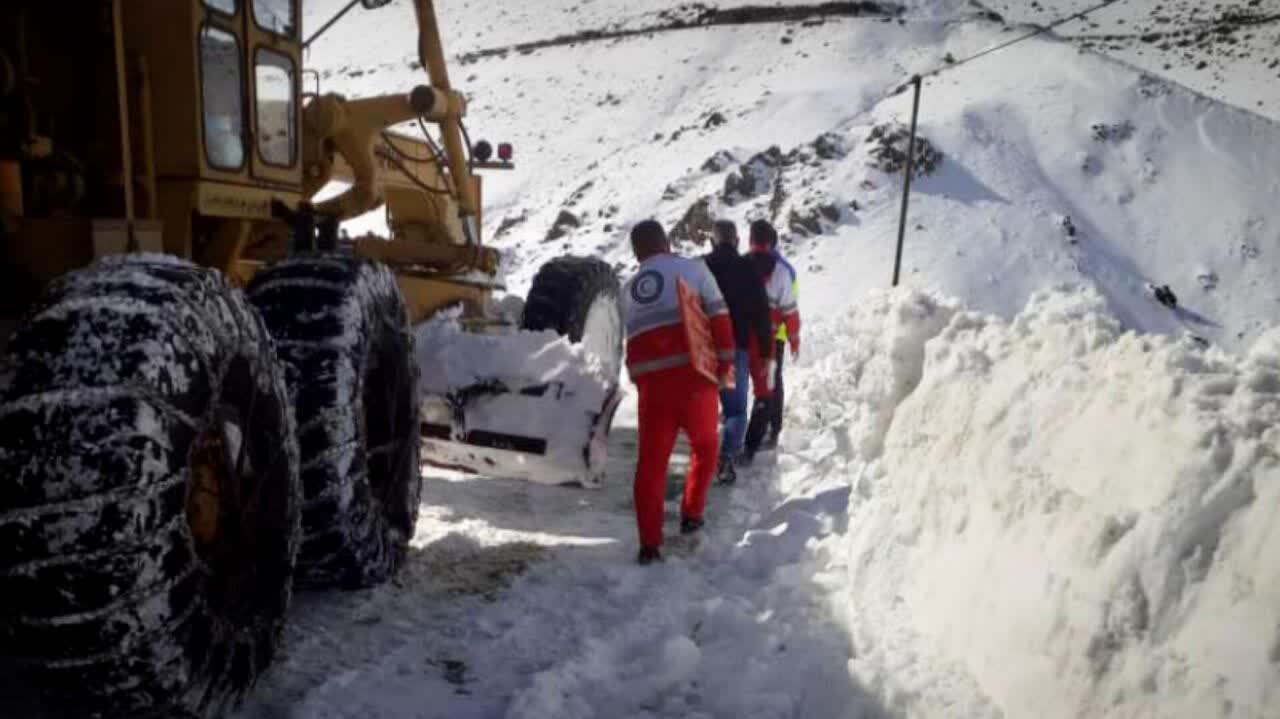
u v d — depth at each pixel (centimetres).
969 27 7081
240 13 441
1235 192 4206
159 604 240
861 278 3178
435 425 505
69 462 227
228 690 278
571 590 434
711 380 489
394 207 766
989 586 296
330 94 630
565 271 713
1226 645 208
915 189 3791
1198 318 3597
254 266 501
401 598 412
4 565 229
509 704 323
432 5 646
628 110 6650
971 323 418
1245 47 7762
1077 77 5172
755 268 667
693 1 8581
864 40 7038
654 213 3953
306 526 355
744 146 4866
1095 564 249
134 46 402
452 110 656
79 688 244
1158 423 256
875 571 383
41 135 375
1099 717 231
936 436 379
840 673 323
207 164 417
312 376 347
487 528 526
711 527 537
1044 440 305
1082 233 3800
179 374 248
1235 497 223
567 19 9094
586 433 498
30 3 370
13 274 343
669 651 348
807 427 794
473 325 612
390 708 321
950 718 274
